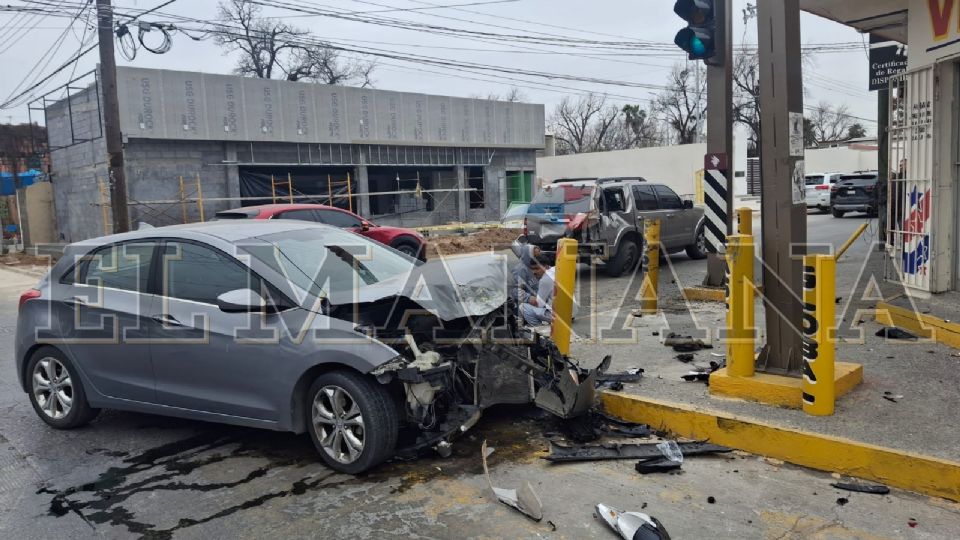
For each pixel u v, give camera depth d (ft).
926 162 26.66
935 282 26.50
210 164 73.26
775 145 17.52
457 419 15.88
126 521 13.52
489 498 13.84
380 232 45.91
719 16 26.00
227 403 16.43
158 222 69.77
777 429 15.05
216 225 18.88
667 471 14.74
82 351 18.35
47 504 14.38
